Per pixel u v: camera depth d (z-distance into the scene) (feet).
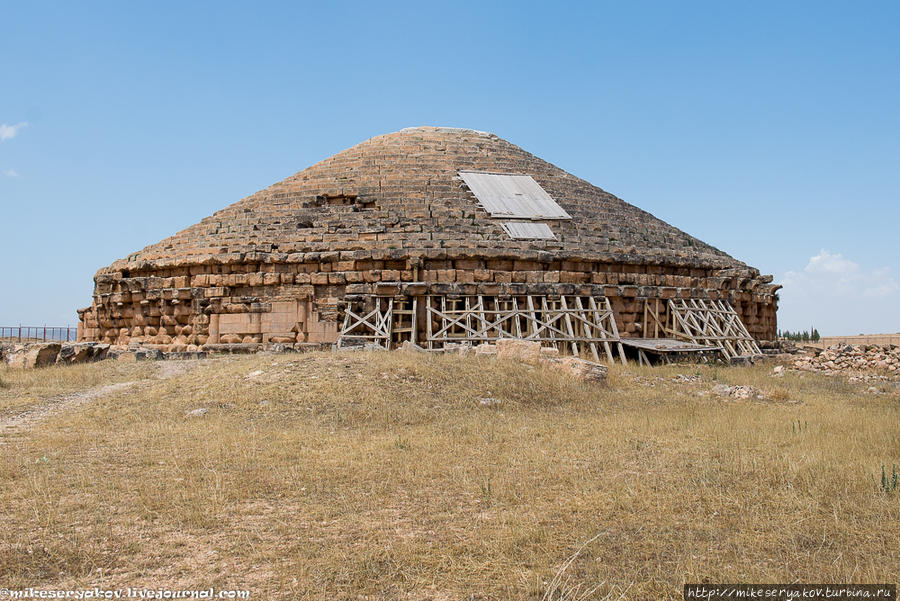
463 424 61.11
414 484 42.29
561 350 118.42
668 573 29.73
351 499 39.47
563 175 171.22
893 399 85.46
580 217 146.82
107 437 56.08
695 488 41.16
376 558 31.09
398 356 84.89
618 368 106.73
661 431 57.77
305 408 65.51
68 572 29.76
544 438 55.42
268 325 125.18
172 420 62.69
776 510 37.45
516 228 134.21
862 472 43.42
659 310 133.39
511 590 28.09
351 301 122.01
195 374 82.58
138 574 29.63
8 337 179.32
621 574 29.71
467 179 150.71
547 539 33.12
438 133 179.42
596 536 33.17
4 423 64.75
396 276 121.90
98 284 148.46
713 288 141.49
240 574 29.71
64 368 101.91
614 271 132.77
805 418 65.10
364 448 51.13
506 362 84.33
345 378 73.72
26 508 37.50
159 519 36.09
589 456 49.08
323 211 138.92
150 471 45.16
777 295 162.30
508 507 38.14
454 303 120.88
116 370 97.76
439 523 35.65
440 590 28.30
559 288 122.93
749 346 134.00
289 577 29.19
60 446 52.80
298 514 37.06
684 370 107.76
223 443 52.37
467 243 125.70
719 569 29.81
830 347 130.41
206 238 139.03
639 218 161.89
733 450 50.08
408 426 60.95
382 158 160.66
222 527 35.14
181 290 130.52
